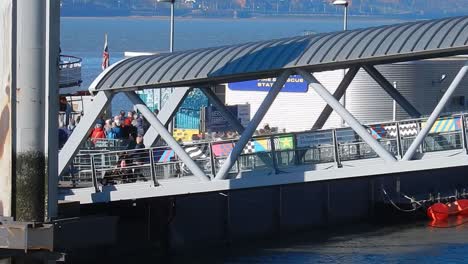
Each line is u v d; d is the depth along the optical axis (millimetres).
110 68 58188
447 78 94312
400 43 53719
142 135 66562
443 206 81062
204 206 68625
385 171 54156
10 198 38812
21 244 38469
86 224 39750
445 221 80375
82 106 83750
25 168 38781
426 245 71625
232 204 70812
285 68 55031
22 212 38844
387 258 67500
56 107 39156
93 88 57406
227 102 100750
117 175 59500
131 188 58344
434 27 54562
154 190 57844
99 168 60000
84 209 58531
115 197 58281
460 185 85250
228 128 92562
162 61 58188
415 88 93250
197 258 66000
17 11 38750
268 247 70312
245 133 55875
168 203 65375
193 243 67625
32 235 38469
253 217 72562
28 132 38719
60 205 53062
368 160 55969
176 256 66062
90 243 39875
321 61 54500
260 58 56031
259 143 60344
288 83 95625
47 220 38875
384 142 58281
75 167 61781
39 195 38906
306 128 95375
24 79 38688
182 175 59750
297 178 56125
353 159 57781
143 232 64062
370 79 92500
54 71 39031
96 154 58781
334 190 78562
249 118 95938
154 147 60531
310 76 55094
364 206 81250
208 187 56625
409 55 53625
